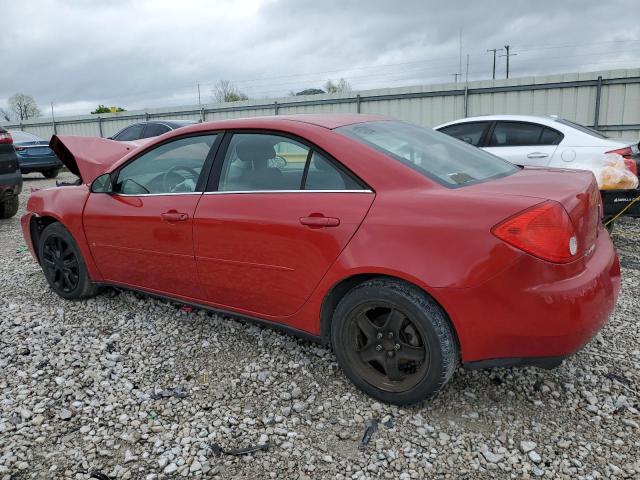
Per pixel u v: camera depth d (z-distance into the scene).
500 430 2.54
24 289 4.73
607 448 2.40
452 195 2.51
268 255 2.96
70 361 3.30
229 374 3.12
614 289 2.58
